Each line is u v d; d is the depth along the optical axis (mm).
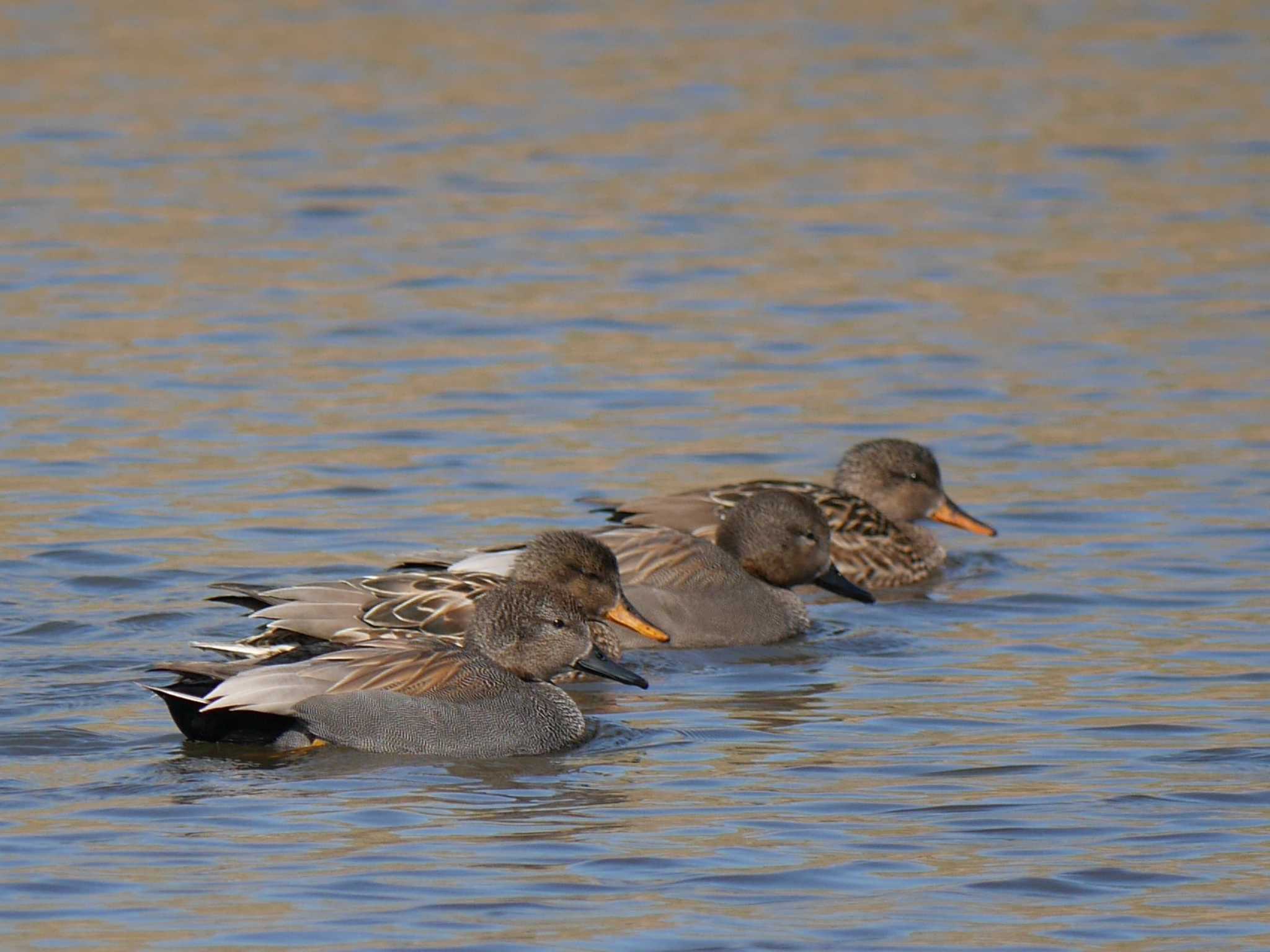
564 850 10570
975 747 12445
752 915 9695
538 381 23203
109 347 24203
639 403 22375
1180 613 15734
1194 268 28812
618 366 23891
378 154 36406
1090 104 41125
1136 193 33719
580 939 9375
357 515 18203
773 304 26922
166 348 24250
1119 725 12875
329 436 20797
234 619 15219
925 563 17922
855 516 17875
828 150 37062
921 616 16359
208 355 24000
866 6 52375
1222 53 46312
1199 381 23188
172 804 11211
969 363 24078
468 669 12688
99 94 40906
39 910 9664
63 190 33250
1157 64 45156
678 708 13602
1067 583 16734
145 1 50500
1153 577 16750
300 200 32875
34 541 17125
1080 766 12016
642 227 31359
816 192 33812
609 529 16469
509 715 12477
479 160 36031
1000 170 35438
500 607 13492
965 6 52375
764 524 16688
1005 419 21844
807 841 10742
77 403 21828
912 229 31328
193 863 10305
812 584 16828
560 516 18297
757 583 15969
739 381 23344
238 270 28391
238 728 12383
